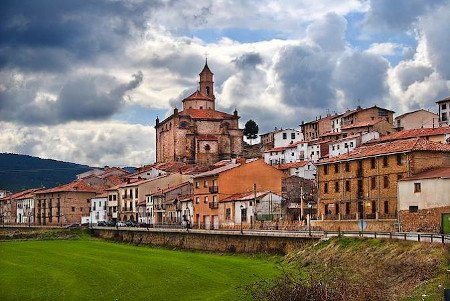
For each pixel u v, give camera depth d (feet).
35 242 485.56
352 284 178.09
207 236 380.78
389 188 352.69
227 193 491.31
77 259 342.03
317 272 226.58
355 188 377.71
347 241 265.54
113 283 255.29
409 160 339.16
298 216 451.12
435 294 166.91
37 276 278.26
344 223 348.18
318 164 409.69
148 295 228.43
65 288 247.29
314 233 300.81
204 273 269.23
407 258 214.69
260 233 333.01
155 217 608.60
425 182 311.68
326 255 263.49
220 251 365.20
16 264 323.57
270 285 207.21
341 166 390.42
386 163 356.18
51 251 395.75
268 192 454.81
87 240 513.86
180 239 410.72
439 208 304.50
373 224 333.21
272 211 451.12
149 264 308.40
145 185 647.15
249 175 495.82
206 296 220.43
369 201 366.63
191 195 554.05
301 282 185.37
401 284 190.90
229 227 452.35
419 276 191.93
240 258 329.52
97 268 299.38
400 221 321.93
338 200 390.63
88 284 254.88
